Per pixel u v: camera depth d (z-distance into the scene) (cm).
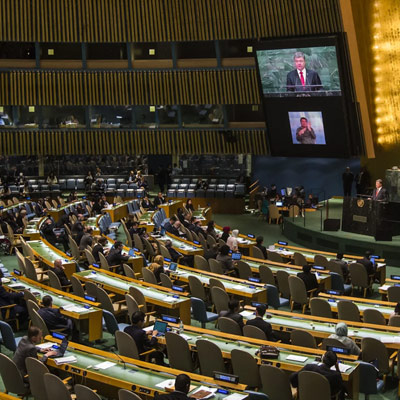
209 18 3497
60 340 1080
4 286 1473
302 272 1623
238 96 3584
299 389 932
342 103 2964
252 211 3497
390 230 2292
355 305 1355
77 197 3394
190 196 3497
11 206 2919
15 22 3516
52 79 3603
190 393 874
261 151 3625
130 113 3709
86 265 2086
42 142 3697
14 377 1002
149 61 3647
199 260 1870
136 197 3525
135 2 3534
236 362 1027
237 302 1226
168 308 1419
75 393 913
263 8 3394
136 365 984
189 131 3697
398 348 1127
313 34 3306
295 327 1212
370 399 1125
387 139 2922
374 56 2859
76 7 3534
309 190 3553
